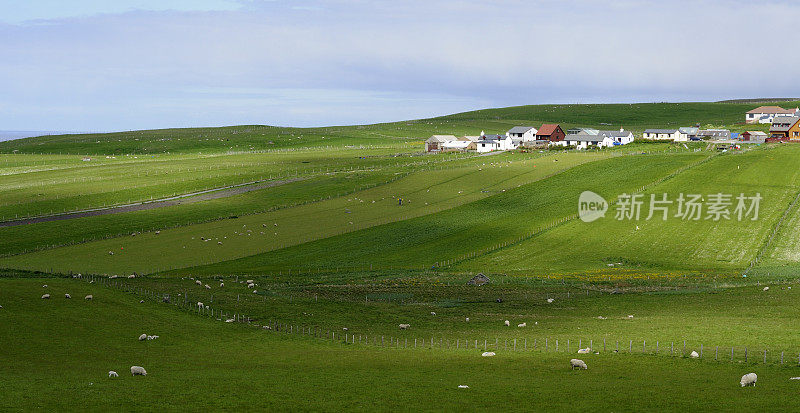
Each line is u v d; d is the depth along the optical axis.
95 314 85.12
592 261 128.38
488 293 105.88
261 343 77.12
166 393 53.75
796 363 61.84
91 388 54.66
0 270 117.19
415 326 86.75
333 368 64.00
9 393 52.25
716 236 140.25
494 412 48.97
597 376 59.06
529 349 73.06
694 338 73.75
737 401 49.84
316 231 156.88
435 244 143.75
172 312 90.12
